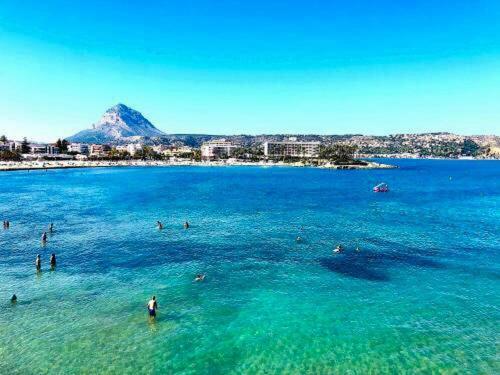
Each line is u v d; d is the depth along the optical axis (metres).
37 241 61.50
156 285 42.91
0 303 37.91
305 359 28.64
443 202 110.31
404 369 27.44
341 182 179.62
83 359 28.52
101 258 52.62
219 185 160.88
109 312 36.09
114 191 133.75
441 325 33.75
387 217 84.62
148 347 30.16
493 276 45.97
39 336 31.67
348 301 38.66
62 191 132.38
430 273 47.03
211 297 39.59
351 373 27.03
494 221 80.12
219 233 67.81
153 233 67.50
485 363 28.20
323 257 53.53
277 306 37.44
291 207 99.00
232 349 29.94
